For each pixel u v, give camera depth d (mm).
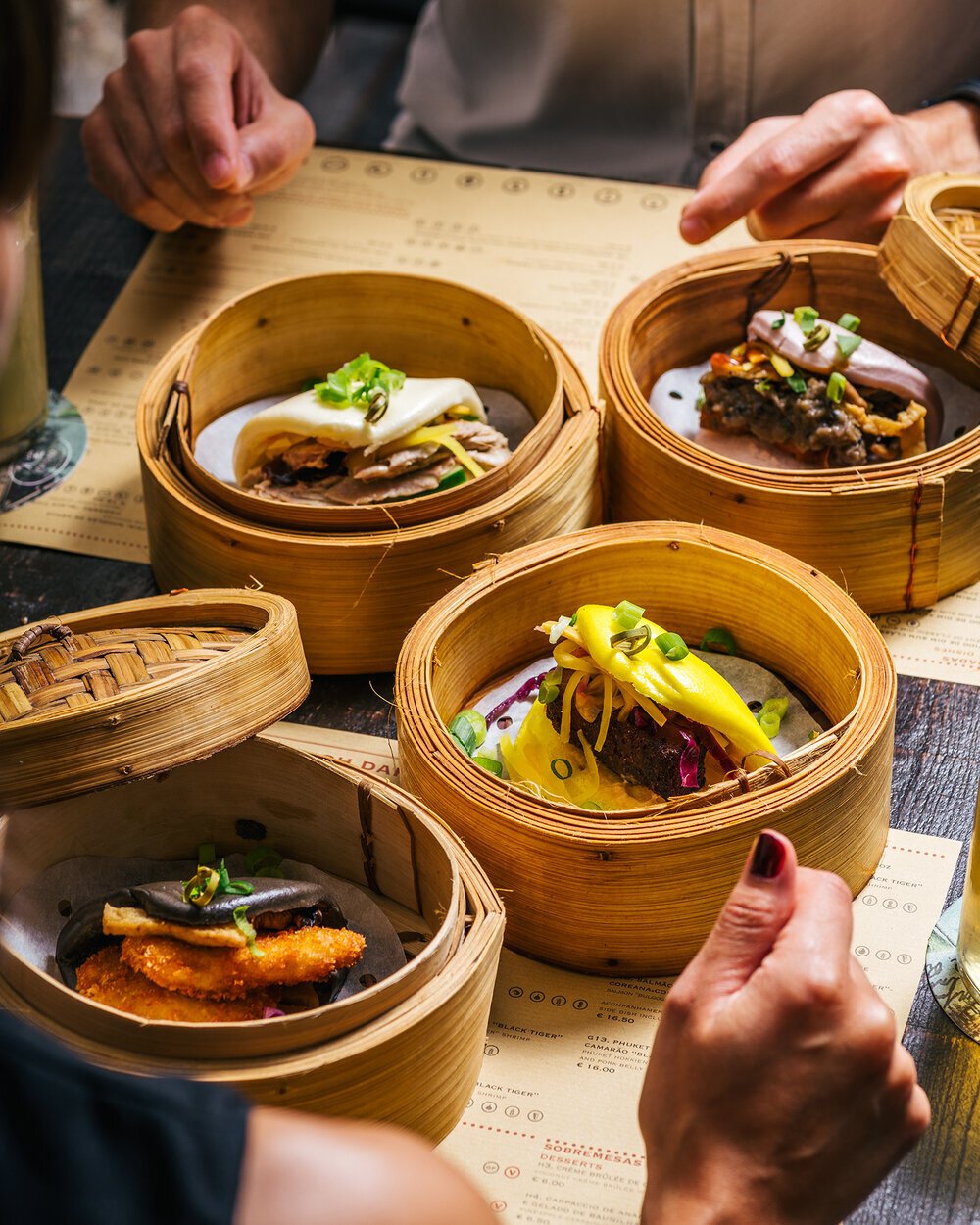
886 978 893
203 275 1191
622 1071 873
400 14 1940
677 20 1379
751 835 873
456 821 897
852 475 993
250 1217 619
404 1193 627
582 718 942
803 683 974
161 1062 810
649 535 972
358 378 1047
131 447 1111
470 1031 847
